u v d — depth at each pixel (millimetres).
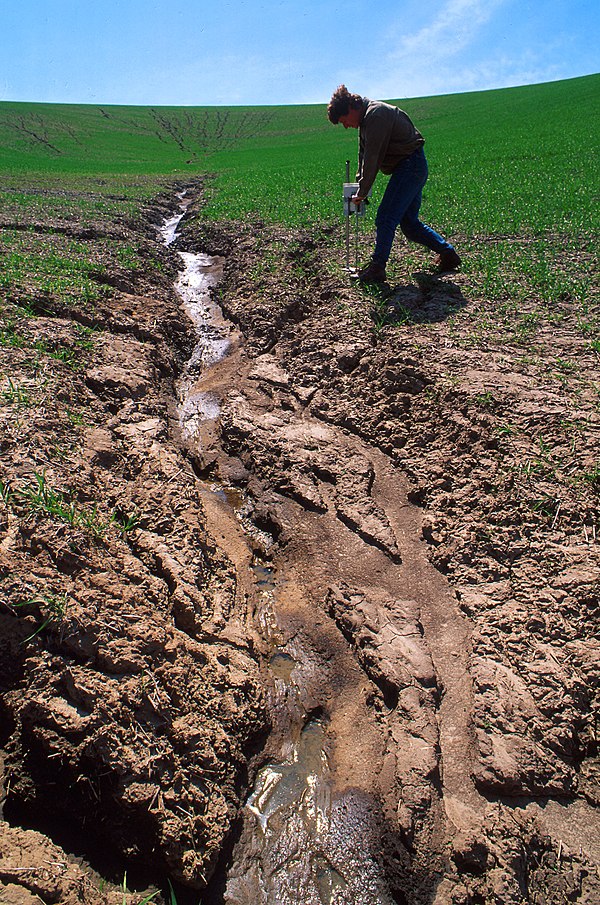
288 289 8438
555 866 2619
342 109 6629
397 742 3148
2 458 4164
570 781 2914
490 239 9180
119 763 2734
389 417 5504
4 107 57625
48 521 3652
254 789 3092
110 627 3203
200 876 2600
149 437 5277
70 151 40562
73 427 4902
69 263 8680
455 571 4051
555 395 4934
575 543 3824
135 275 9469
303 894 2674
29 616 3135
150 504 4453
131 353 6688
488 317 6504
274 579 4422
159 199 18875
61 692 2945
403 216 7555
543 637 3453
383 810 2918
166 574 3857
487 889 2580
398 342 6148
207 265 11844
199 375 7371
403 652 3600
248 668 3535
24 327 6297
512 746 3031
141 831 2670
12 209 13141
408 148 6789
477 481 4516
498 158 18406
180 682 3180
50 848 2512
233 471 5520
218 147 49000
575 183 12281
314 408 5988
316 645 3863
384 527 4539
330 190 15578
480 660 3463
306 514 4887
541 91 50938
